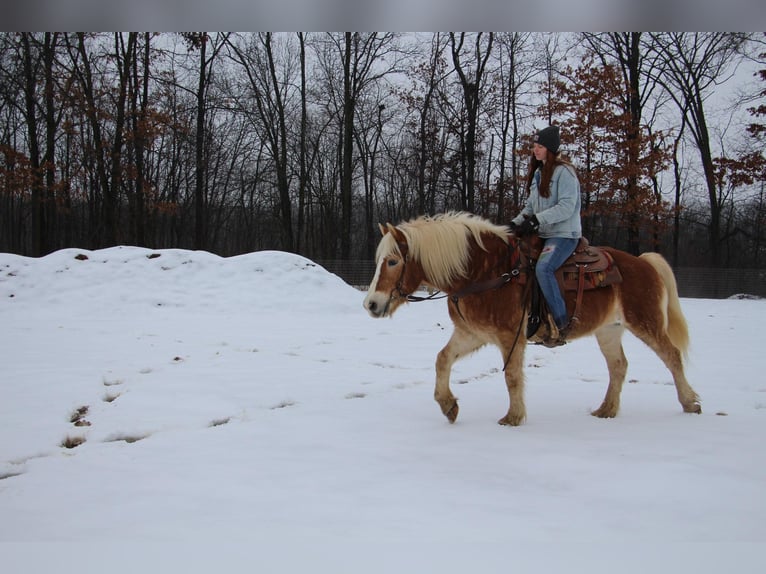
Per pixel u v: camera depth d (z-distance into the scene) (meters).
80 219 41.69
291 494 3.60
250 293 15.85
